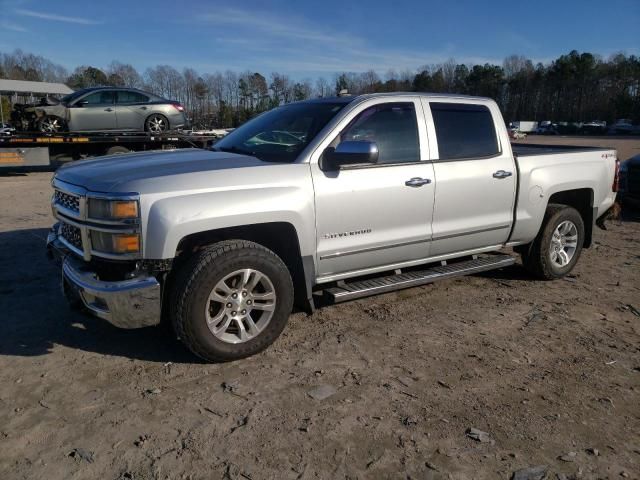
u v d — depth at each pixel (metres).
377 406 3.34
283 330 4.46
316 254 4.19
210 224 3.63
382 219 4.46
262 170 3.93
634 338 4.44
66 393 3.45
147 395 3.44
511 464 2.81
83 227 3.66
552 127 75.62
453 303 5.18
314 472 2.74
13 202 10.39
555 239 5.80
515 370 3.85
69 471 2.72
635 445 3.00
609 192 6.26
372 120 4.46
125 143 15.29
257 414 3.24
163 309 4.00
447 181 4.79
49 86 53.09
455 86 101.88
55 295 5.17
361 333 4.45
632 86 93.69
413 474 2.73
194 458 2.83
